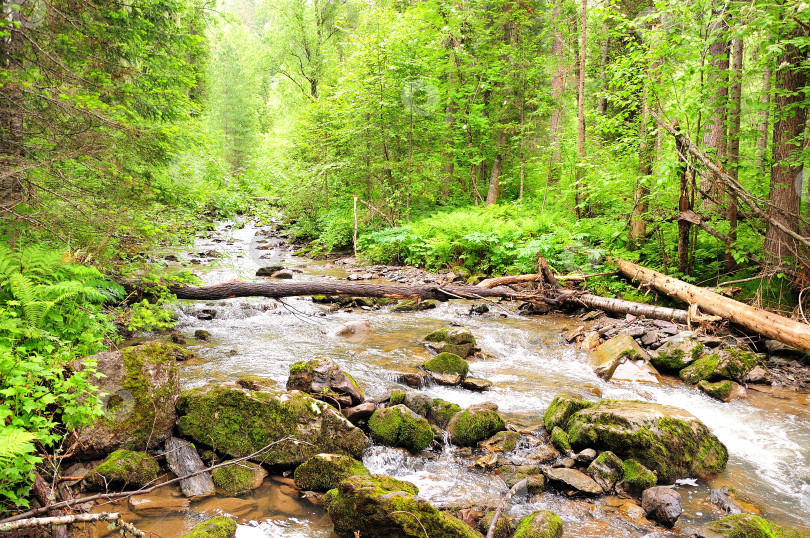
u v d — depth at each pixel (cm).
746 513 388
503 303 1173
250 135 4022
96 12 656
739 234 993
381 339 868
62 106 539
